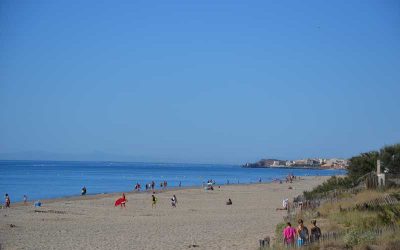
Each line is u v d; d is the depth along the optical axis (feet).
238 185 362.12
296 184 374.43
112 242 88.94
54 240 91.71
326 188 153.48
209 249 80.33
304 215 101.30
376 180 126.21
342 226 81.35
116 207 175.83
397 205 87.20
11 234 99.86
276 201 209.97
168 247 82.84
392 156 156.04
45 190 308.81
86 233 102.06
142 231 105.29
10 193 280.92
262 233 99.60
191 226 114.52
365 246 60.80
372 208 92.89
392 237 64.69
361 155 162.71
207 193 265.54
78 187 344.08
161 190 293.43
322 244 63.77
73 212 154.51
